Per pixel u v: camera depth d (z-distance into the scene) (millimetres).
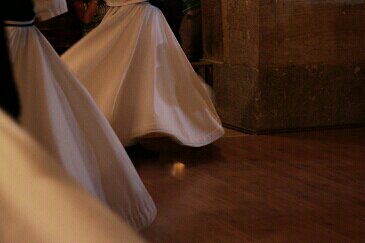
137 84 5238
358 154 5656
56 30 8539
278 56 6496
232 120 6887
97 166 3338
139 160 5434
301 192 4570
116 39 5238
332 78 6707
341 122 6812
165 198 4426
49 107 3219
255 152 5730
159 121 5172
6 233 1104
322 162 5379
